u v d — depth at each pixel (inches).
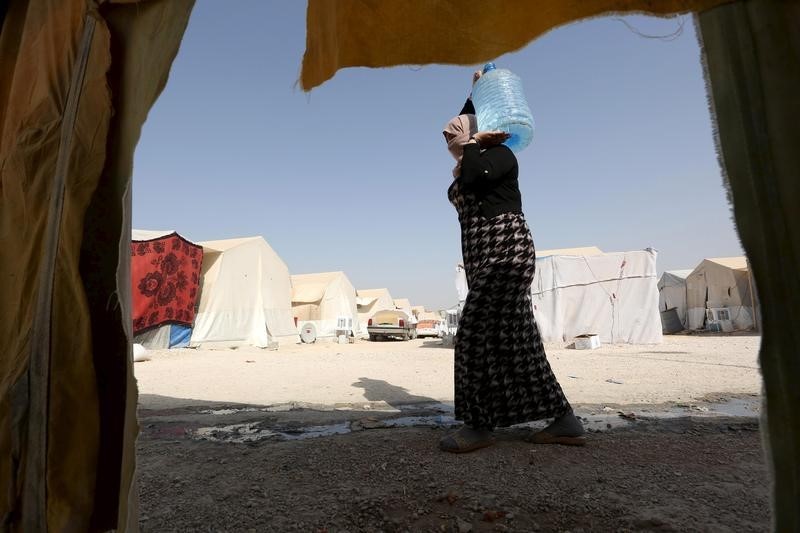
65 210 56.2
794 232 36.5
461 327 100.6
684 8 44.3
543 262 536.1
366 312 1518.2
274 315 730.8
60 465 54.3
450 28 61.4
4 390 56.4
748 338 565.9
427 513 70.9
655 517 66.1
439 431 118.6
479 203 101.6
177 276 577.0
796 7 39.3
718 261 863.1
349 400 179.2
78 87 57.7
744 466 88.0
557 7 54.4
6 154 67.2
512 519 67.6
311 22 65.9
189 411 162.9
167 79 52.4
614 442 104.7
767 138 38.3
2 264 63.2
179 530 68.4
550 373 103.3
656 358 328.2
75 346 55.6
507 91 103.4
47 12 66.2
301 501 77.2
